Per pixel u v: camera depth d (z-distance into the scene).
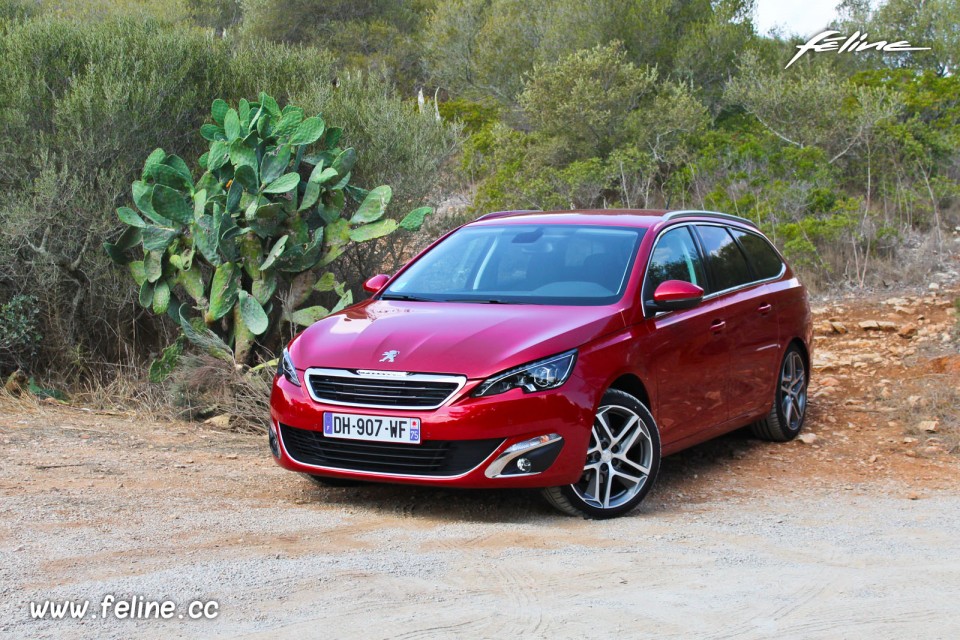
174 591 3.79
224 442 7.48
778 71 19.75
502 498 5.65
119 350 9.97
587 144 16.83
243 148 8.57
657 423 5.72
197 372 8.62
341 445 5.20
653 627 3.47
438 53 25.27
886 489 6.23
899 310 11.73
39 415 8.24
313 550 4.46
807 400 8.70
